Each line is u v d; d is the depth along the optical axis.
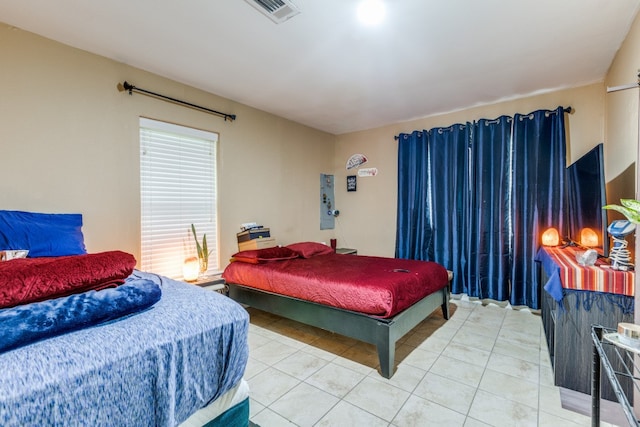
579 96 3.05
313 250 3.61
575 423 1.59
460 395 1.84
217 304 1.25
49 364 0.80
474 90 3.16
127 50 2.40
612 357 1.73
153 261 2.88
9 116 2.06
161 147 2.92
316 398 1.82
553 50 2.36
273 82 2.99
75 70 2.35
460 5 1.82
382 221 4.50
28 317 0.88
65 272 1.08
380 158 4.52
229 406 1.22
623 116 2.20
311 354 2.40
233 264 3.15
